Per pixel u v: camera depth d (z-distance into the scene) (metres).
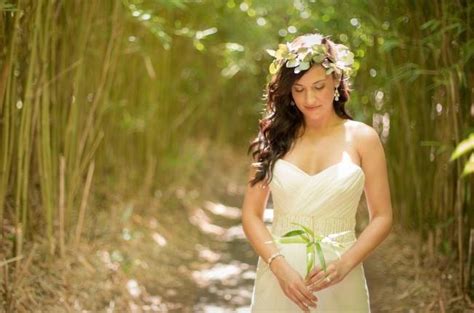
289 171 2.21
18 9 2.87
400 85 3.80
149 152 5.36
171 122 5.99
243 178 8.34
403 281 3.84
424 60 3.41
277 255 2.16
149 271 4.21
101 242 4.11
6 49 2.97
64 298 3.34
